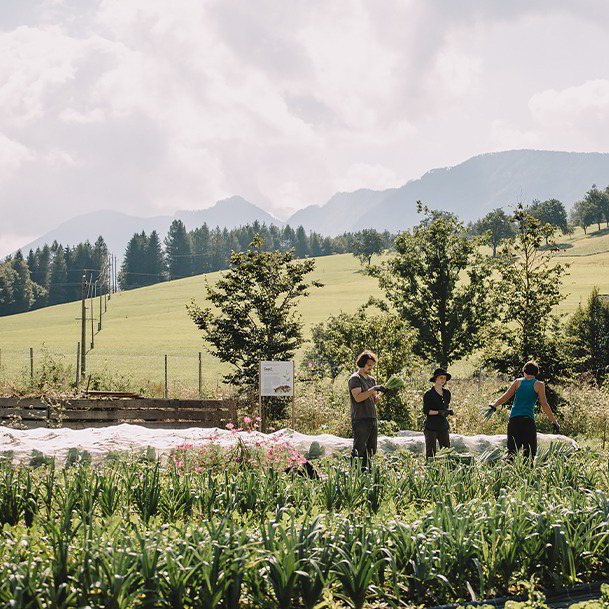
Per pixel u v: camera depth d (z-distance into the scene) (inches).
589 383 1168.2
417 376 906.7
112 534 236.8
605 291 3240.7
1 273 7175.2
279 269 983.0
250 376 928.9
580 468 382.3
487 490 343.6
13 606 187.9
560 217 6771.7
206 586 213.3
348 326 914.1
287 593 220.2
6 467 343.0
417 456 481.7
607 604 223.0
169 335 3061.0
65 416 802.2
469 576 251.8
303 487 340.2
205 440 455.2
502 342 964.0
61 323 4001.0
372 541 243.0
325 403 862.5
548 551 260.4
